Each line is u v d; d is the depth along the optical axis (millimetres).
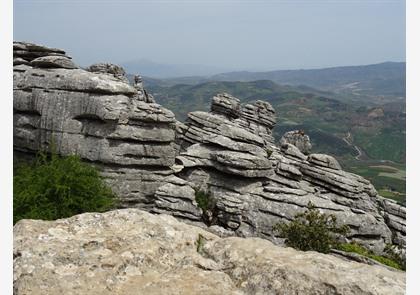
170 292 6254
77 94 34812
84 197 28016
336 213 35875
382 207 45031
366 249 34531
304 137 58781
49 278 6223
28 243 6812
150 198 36188
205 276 6707
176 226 8109
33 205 25984
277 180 39156
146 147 35719
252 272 6703
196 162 39656
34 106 35625
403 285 6250
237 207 36094
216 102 63375
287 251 7266
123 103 34594
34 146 35750
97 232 7484
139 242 7277
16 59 41250
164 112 36500
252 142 44312
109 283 6344
